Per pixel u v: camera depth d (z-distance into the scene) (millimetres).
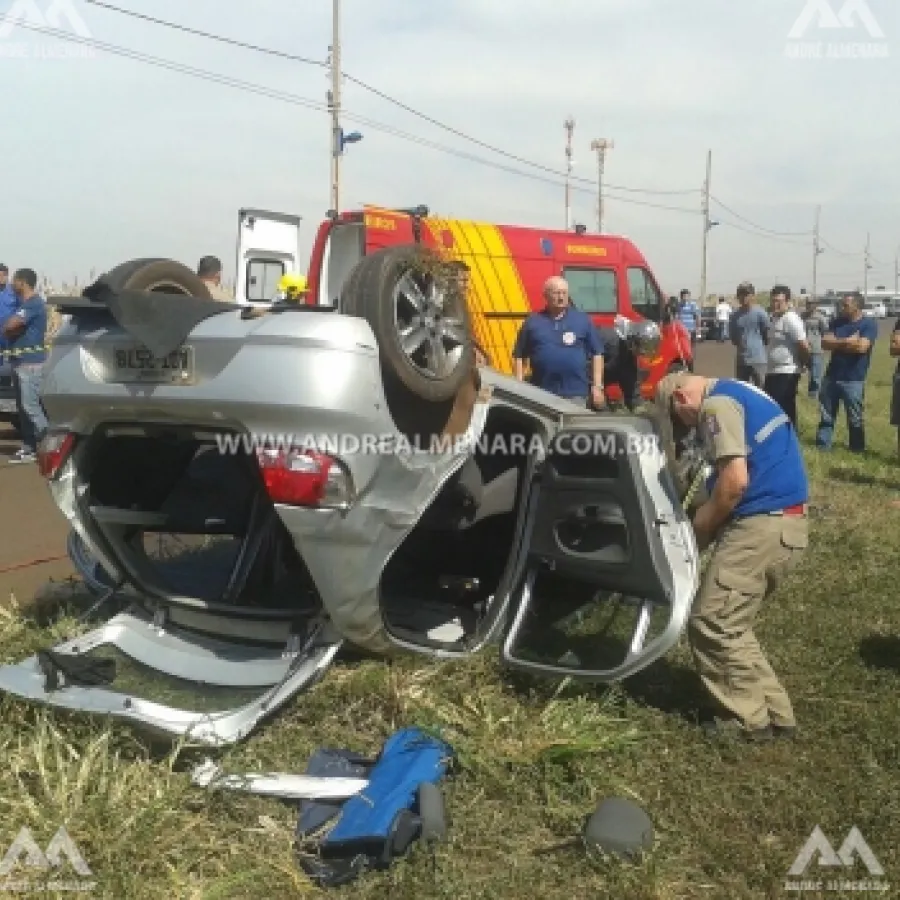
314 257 10469
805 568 6172
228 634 4043
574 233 12875
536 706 4023
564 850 3225
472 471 4383
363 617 3752
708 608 3965
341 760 3553
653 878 2982
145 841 2988
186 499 4309
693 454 4402
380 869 3045
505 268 11656
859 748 3867
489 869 3119
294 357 3396
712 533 4082
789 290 10711
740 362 11148
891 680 4453
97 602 4309
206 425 3584
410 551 5016
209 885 2912
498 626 4324
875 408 16984
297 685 3629
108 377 3715
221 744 3369
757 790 3562
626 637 4281
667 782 3621
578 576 4184
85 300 3596
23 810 3066
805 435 12719
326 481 3434
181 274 4145
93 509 3961
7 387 10742
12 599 4848
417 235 9594
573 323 6871
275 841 3139
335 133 27000
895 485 9305
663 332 14055
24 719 3611
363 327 3533
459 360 3928
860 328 11039
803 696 4309
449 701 3947
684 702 4273
